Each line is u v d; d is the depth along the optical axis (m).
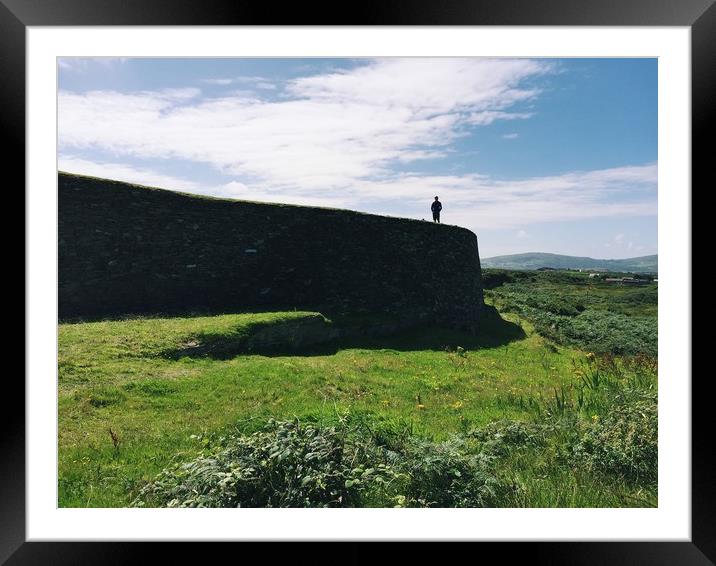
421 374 14.13
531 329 25.69
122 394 9.60
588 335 25.05
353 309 20.20
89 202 17.16
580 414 8.48
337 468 5.45
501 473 6.00
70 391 9.43
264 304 19.27
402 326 20.59
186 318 16.25
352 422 7.16
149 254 17.98
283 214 21.30
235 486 5.25
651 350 22.53
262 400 10.23
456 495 5.30
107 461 6.91
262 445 5.69
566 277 44.78
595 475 5.96
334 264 21.25
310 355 15.66
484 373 14.95
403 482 5.58
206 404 9.70
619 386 9.82
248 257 19.92
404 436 6.86
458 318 23.89
